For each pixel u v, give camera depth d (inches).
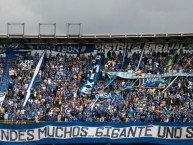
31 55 2123.5
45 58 2110.0
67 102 1878.7
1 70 2064.5
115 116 1785.2
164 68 2015.3
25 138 1710.1
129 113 1793.8
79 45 2138.3
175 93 1886.1
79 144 1747.0
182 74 1971.0
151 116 1765.5
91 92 1937.7
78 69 2050.9
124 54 2098.9
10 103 1892.2
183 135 1660.9
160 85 1948.8
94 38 2076.8
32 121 1790.1
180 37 2047.2
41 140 1708.9
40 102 1883.6
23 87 1973.4
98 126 1707.7
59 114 1806.1
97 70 2046.0
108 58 2096.5
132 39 2092.8
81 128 1708.9
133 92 1920.5
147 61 2055.9
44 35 2073.1
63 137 1708.9
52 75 2027.6
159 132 1676.9
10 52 2135.8
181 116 1753.2
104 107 1838.1
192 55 2044.8
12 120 1802.4
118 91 1934.1
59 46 2142.0
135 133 1689.2
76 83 1985.7
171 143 1663.4
